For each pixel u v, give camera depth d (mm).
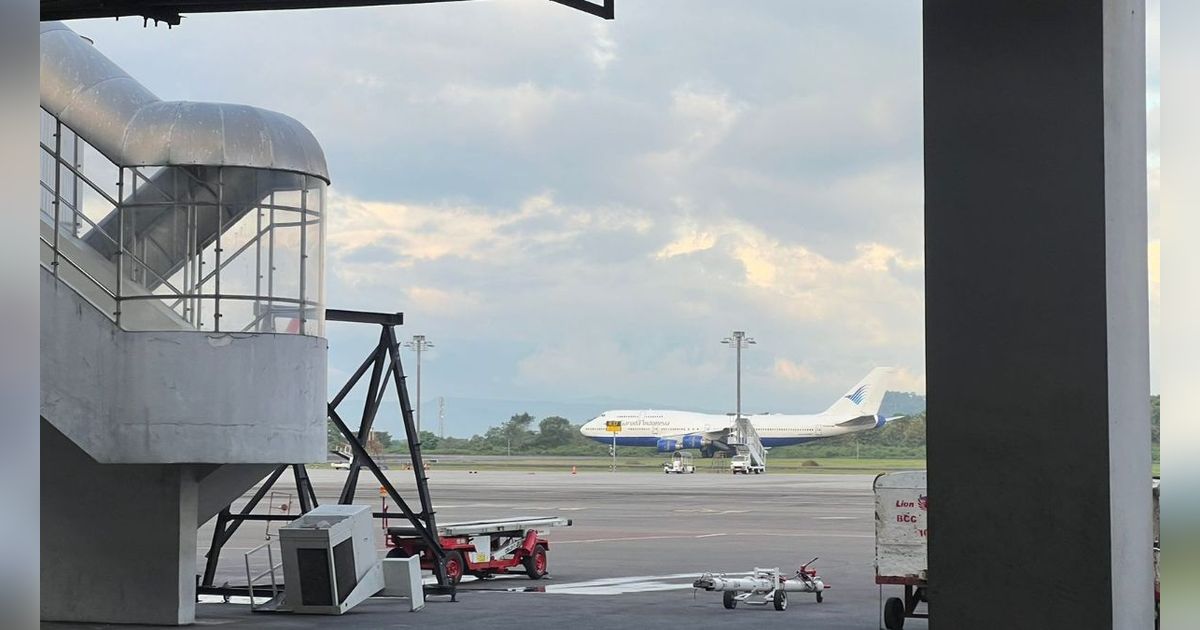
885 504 19266
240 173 19156
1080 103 6875
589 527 46875
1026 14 7020
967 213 7137
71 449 19562
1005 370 7031
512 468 158500
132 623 19297
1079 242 6871
